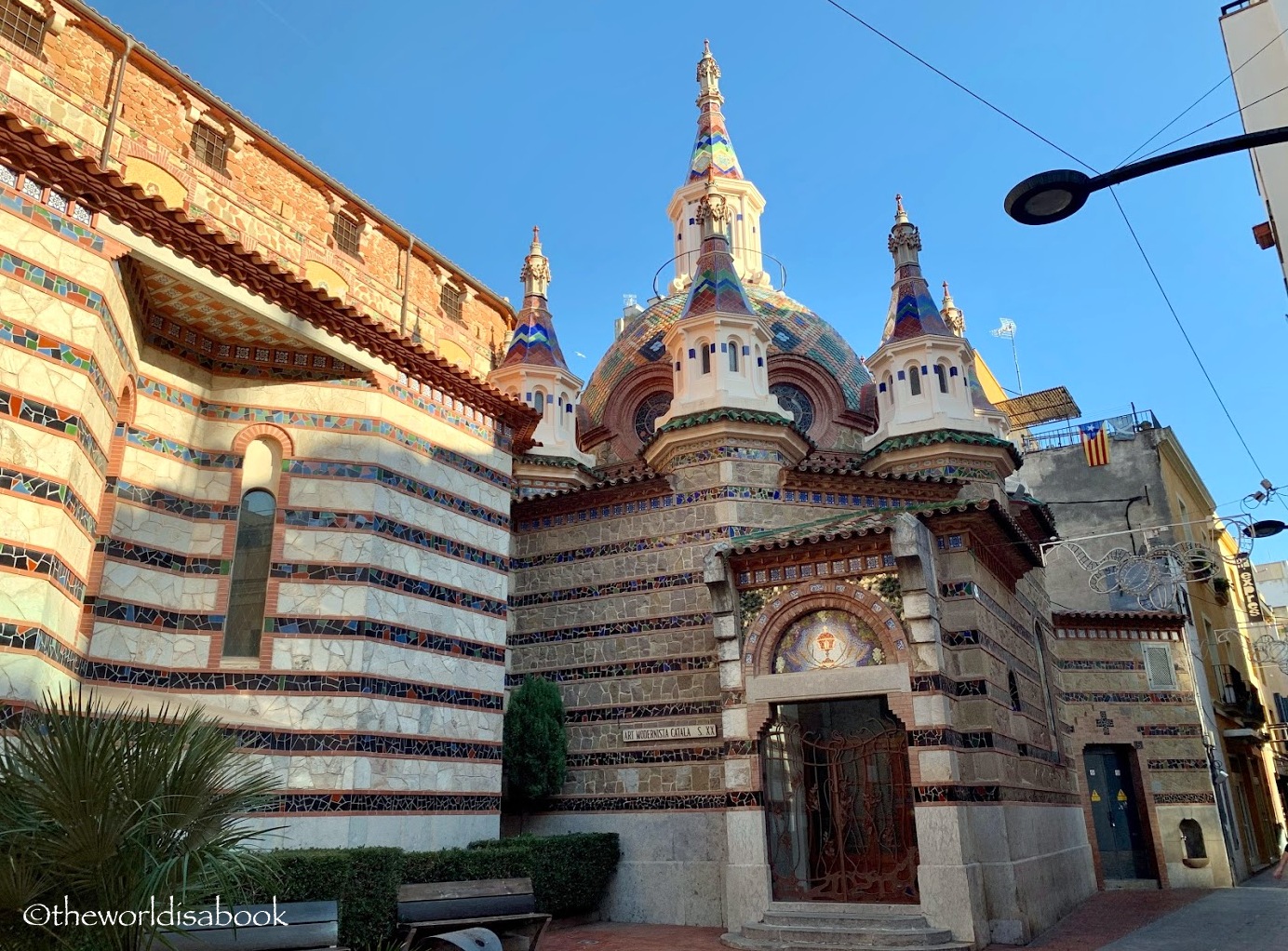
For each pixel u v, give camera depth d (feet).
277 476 44.96
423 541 48.14
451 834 45.68
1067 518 105.50
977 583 54.70
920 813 48.96
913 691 50.49
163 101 50.65
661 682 61.57
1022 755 57.26
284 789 39.91
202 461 43.93
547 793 60.70
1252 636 134.00
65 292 34.58
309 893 35.53
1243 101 43.14
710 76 126.11
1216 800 85.46
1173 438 108.99
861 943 46.26
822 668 53.16
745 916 50.42
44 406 33.14
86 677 37.60
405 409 49.03
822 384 92.53
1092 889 72.02
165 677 40.22
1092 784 84.33
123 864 22.86
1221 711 100.58
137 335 41.19
